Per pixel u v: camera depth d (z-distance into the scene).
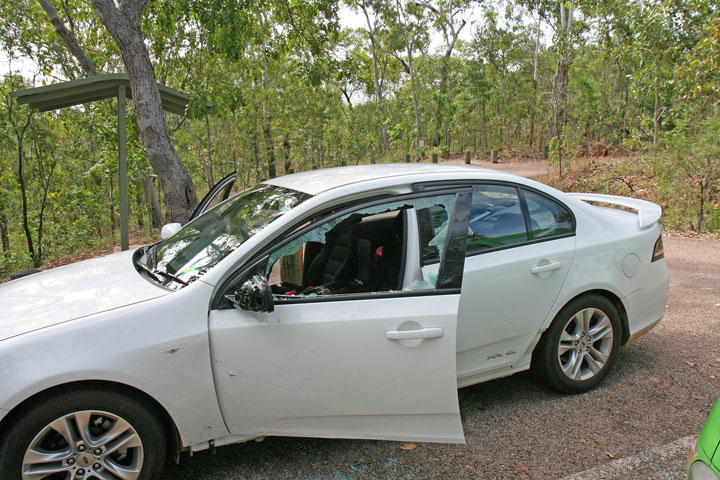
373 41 35.78
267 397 2.64
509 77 38.19
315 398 2.68
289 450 3.06
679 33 14.53
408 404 2.75
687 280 6.34
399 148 30.39
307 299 2.69
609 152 20.67
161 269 3.04
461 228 2.85
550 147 18.64
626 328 3.78
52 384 2.26
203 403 2.56
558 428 3.23
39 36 14.17
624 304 3.70
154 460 2.52
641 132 18.39
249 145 18.36
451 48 37.25
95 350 2.36
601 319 3.63
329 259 3.41
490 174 3.36
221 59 13.42
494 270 3.17
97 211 15.14
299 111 19.69
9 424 2.27
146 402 2.50
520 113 36.12
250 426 2.68
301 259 3.46
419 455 2.98
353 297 2.72
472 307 3.11
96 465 2.43
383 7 32.06
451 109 32.16
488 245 3.23
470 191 2.93
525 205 3.42
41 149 14.80
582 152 20.64
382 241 3.24
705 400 3.50
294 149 20.62
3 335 2.39
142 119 6.48
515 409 3.47
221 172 20.38
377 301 2.71
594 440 3.09
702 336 4.59
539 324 3.37
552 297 3.38
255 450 3.07
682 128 12.14
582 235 3.56
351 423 2.77
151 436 2.50
